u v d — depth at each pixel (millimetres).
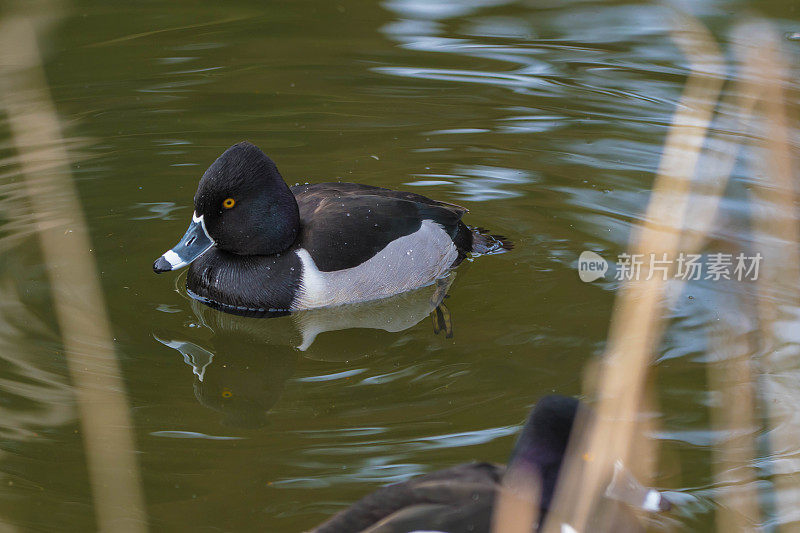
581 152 12891
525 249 10867
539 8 18141
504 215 11562
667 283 9609
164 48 16375
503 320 9547
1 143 12969
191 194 12078
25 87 14688
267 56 16172
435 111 14234
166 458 7172
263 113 14258
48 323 9273
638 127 13477
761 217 10445
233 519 6332
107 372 8500
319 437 7465
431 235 10695
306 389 8406
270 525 6262
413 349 9117
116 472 6918
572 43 16469
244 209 10117
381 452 7191
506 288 10180
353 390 8352
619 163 12570
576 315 9539
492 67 15625
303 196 11078
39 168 12422
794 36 15367
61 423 7582
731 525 6090
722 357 8398
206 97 14734
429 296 10375
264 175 10172
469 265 10742
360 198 10781
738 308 9172
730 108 13219
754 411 7590
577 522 3170
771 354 8430
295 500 6551
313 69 15672
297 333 9844
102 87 14891
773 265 9781
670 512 6250
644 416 7578
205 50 16359
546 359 8711
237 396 8297
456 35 16938
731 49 15008
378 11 18094
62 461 7059
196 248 10078
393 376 8586
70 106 14195
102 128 13609
